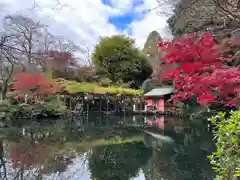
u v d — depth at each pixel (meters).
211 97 3.02
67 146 6.53
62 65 16.44
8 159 5.12
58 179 3.93
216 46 3.04
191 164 4.73
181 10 4.63
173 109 16.20
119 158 5.26
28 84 12.87
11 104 12.95
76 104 17.58
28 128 9.96
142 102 18.91
